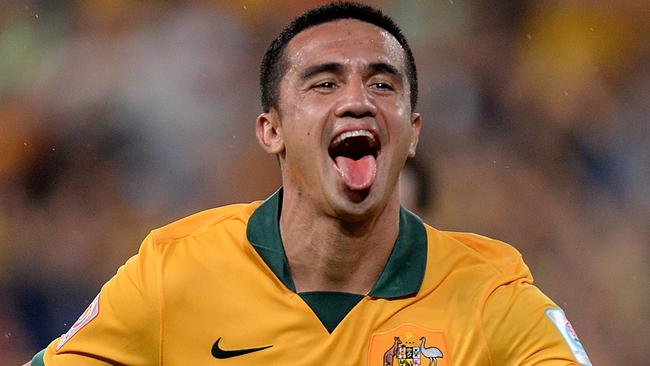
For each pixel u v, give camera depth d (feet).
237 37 102.68
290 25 31.07
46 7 103.45
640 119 98.99
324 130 29.50
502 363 29.99
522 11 102.17
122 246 95.45
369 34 30.01
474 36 101.55
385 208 30.40
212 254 31.76
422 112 98.99
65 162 97.96
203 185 98.37
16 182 96.73
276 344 30.50
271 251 31.12
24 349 89.10
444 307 30.73
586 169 97.19
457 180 95.35
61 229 95.14
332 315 30.55
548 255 93.50
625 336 90.33
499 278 31.01
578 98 99.55
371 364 30.17
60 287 93.15
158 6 103.40
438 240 32.14
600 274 92.63
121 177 97.81
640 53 101.09
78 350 31.68
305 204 30.40
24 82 100.73
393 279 30.83
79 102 99.86
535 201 95.04
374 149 30.14
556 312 30.35
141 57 101.65
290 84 30.22
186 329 31.04
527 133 98.32
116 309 31.35
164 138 99.45
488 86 99.91
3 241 93.91
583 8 102.01
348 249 30.35
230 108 100.78
